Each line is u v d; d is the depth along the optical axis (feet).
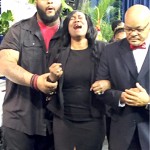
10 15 9.21
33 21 6.04
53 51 5.85
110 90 5.02
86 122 5.61
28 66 5.77
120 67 4.95
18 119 5.80
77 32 5.57
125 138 4.98
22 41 5.81
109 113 5.39
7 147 5.95
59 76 5.23
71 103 5.58
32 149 6.08
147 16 4.62
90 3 15.03
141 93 4.62
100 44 5.75
